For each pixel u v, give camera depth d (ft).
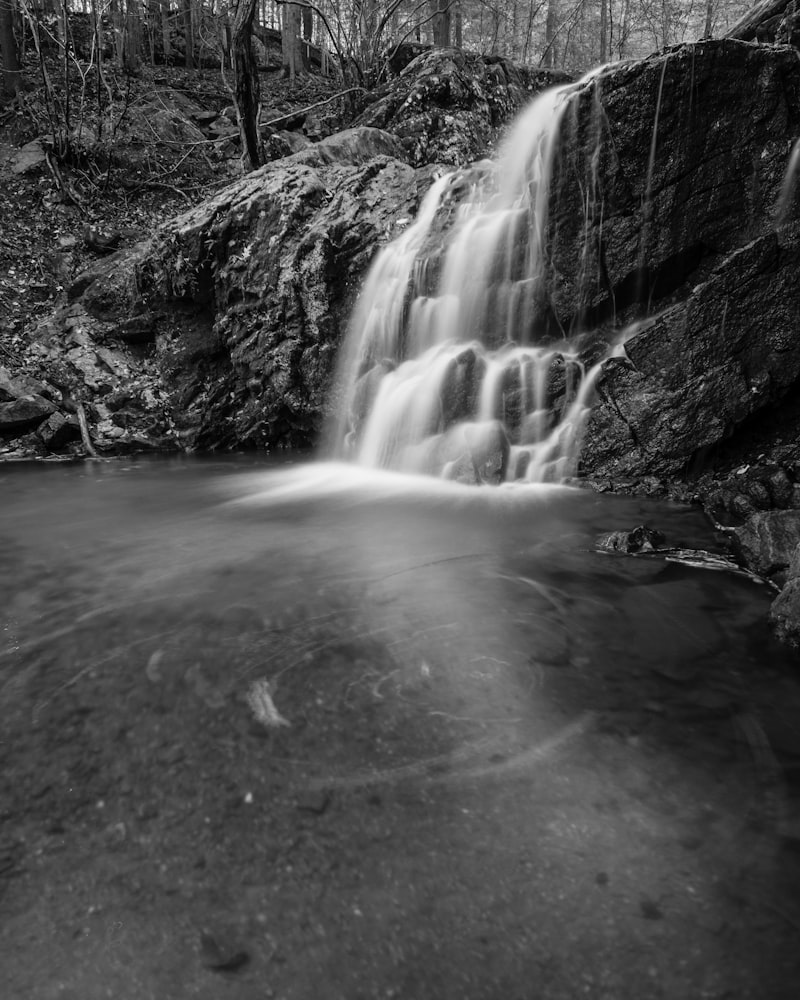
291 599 11.97
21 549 15.24
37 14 50.90
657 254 20.15
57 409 29.73
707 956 5.18
